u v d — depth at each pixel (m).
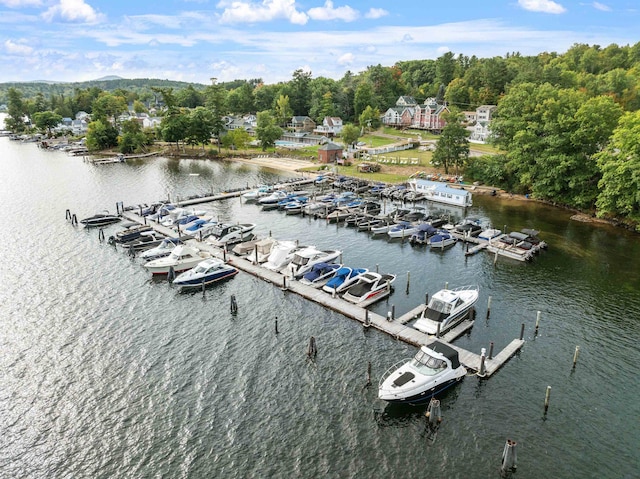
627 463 27.45
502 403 32.59
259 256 58.12
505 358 36.97
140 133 159.50
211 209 82.88
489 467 27.28
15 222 74.00
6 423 31.06
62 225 72.50
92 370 36.50
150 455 28.48
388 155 130.38
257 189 94.44
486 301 47.34
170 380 35.28
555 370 36.06
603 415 31.33
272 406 32.41
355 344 39.53
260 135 147.62
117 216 75.00
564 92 87.38
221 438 29.69
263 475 26.91
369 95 196.00
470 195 85.25
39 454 28.64
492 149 132.00
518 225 73.31
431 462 27.69
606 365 36.66
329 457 28.14
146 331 42.00
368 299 46.44
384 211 80.31
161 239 64.88
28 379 35.44
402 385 32.34
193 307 46.38
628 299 47.47
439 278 52.88
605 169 70.75
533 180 88.50
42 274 54.00
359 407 32.28
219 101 178.38
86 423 31.06
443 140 102.62
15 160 141.88
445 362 33.91
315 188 98.62
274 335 41.12
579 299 47.53
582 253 60.50
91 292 49.59
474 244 64.31
